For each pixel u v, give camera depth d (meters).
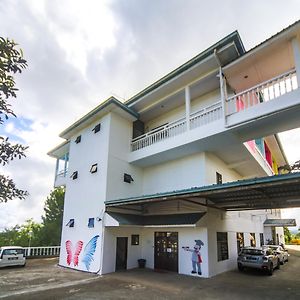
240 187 8.52
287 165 29.17
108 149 15.20
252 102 11.45
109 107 15.68
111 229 13.83
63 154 23.00
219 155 14.94
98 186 15.03
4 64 3.07
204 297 8.58
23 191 3.41
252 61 11.18
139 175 16.92
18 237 31.33
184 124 14.02
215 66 12.66
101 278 11.69
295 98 9.45
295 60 9.62
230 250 14.98
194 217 12.32
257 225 22.34
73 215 16.42
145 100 15.92
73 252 15.27
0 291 9.28
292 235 60.22
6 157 3.09
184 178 14.59
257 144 17.66
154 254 14.59
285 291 9.45
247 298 8.48
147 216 14.83
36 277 12.02
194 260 12.52
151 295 8.78
